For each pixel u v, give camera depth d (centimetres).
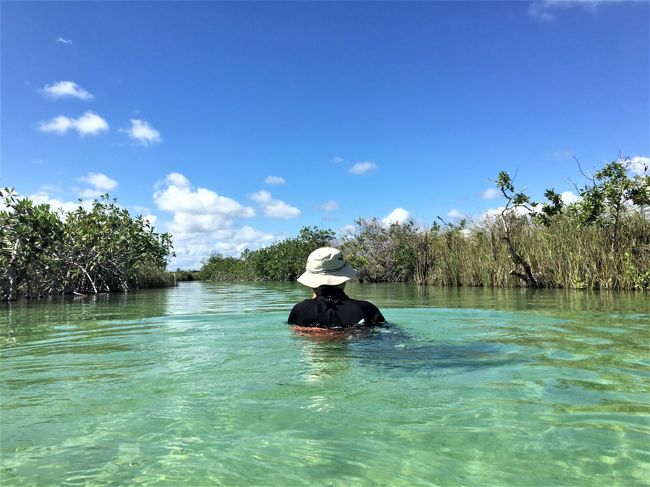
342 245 2450
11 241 1278
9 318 727
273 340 432
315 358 354
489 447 190
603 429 208
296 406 243
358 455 185
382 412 233
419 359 347
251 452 189
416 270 2048
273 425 217
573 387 273
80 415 234
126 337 491
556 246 1371
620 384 280
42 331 555
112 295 1503
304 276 485
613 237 1241
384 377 298
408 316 624
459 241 1775
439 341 418
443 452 186
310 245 2934
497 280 1537
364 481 164
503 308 734
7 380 306
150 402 254
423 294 1180
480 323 541
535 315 627
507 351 376
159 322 624
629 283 1170
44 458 185
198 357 370
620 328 499
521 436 201
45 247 1364
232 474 170
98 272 1755
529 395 259
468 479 165
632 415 226
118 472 173
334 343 408
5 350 423
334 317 462
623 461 177
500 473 169
